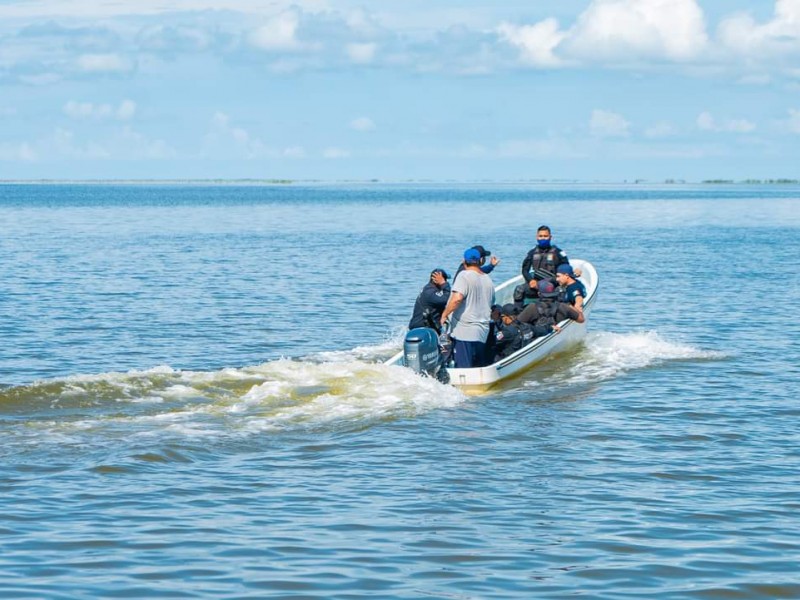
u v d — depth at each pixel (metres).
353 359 19.92
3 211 119.25
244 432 13.31
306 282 35.56
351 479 11.33
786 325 24.80
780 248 55.50
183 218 99.38
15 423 13.41
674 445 12.98
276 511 10.15
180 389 15.43
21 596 7.84
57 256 47.12
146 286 33.97
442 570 8.56
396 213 117.12
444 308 18.25
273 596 7.94
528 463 12.06
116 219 95.88
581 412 14.94
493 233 72.19
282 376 16.25
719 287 34.25
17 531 9.41
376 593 8.04
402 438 13.21
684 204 164.50
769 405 15.41
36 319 25.59
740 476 11.53
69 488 10.80
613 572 8.52
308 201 177.62
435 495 10.75
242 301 29.95
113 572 8.41
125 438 12.80
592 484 11.19
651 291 33.09
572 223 91.38
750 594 8.06
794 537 9.42
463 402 15.55
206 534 9.42
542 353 18.78
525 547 9.14
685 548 9.12
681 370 18.36
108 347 21.61
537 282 20.20
